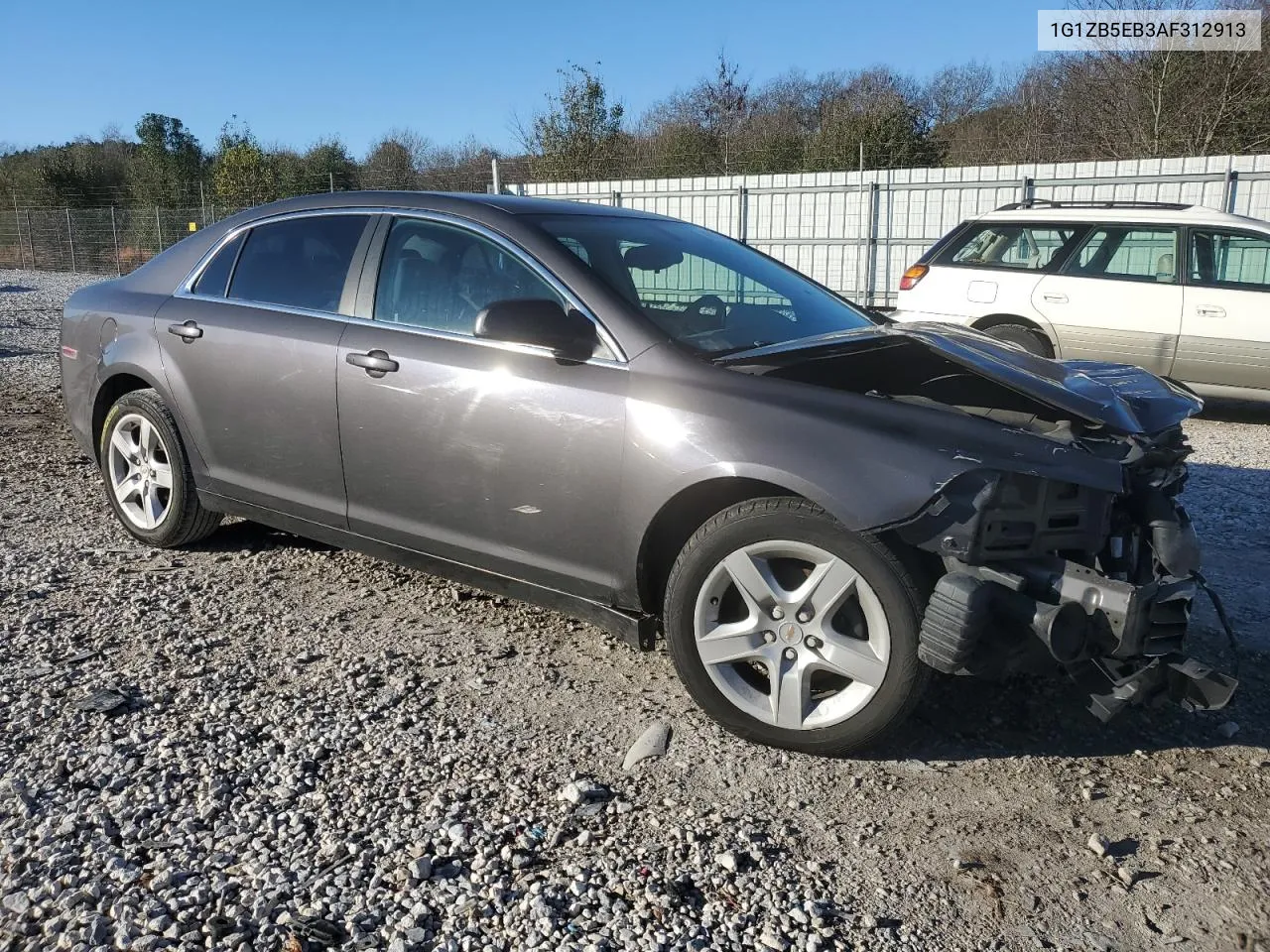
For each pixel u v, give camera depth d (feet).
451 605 13.30
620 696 10.90
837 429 9.33
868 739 9.43
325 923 7.22
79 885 7.58
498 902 7.52
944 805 8.98
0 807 8.49
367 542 12.80
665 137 89.04
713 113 97.14
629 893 7.66
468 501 11.46
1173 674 9.07
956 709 10.69
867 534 9.18
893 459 9.01
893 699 9.25
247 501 13.91
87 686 10.69
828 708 9.61
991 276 29.81
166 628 12.32
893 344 10.70
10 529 16.11
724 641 9.89
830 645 9.48
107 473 15.57
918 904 7.66
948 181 52.75
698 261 12.80
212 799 8.69
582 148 85.71
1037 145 79.56
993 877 8.00
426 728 10.09
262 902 7.41
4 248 117.19
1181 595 9.17
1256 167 46.73
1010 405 10.66
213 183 120.88
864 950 7.16
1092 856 8.29
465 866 7.95
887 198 55.42
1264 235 26.40
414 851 8.09
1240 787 9.30
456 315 11.83
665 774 9.38
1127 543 9.66
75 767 9.14
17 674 10.92
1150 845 8.43
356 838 8.25
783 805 8.94
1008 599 8.84
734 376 10.11
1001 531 8.87
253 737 9.79
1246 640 12.60
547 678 11.28
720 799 8.99
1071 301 28.55
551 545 10.94
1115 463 8.98
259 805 8.66
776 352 10.55
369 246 12.84
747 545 9.71
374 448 12.16
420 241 12.42
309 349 12.70
